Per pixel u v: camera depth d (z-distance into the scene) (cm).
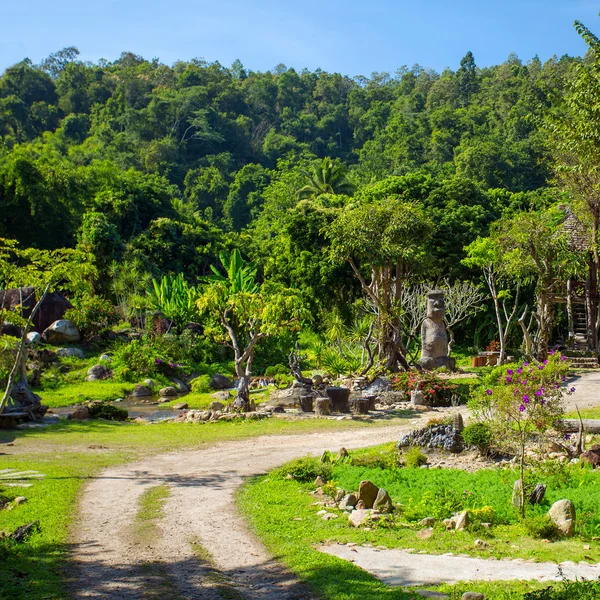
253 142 12962
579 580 885
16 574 962
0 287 2145
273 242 6612
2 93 12962
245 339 4225
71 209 6319
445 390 2767
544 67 12006
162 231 6109
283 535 1151
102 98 13612
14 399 2586
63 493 1480
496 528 1170
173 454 1983
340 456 1777
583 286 3844
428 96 13712
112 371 3606
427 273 3594
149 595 890
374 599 840
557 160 3022
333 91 15425
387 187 5478
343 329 4134
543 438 1631
